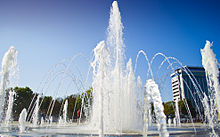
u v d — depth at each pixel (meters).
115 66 12.20
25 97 39.34
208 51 9.65
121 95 12.04
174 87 71.62
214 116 10.94
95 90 11.07
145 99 6.75
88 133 8.94
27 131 10.89
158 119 5.68
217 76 9.45
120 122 11.22
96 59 7.43
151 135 8.08
